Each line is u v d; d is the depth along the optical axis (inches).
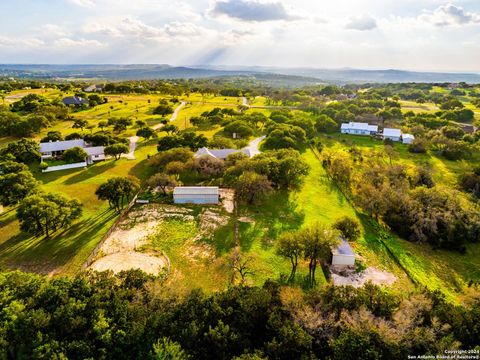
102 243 1806.1
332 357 981.2
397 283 1585.9
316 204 2455.7
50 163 3129.9
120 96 7559.1
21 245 1749.5
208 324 1068.5
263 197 2507.4
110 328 1024.2
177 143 3378.4
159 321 1051.3
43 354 920.9
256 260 1707.7
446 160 3631.9
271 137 3818.9
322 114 5477.4
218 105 6939.0
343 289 1256.2
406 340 999.6
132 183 2241.6
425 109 6663.4
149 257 1708.9
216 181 2765.7
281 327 1050.1
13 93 6860.2
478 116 5600.4
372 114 5452.8
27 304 1080.8
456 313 1120.2
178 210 2268.7
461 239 1927.9
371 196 2301.9
